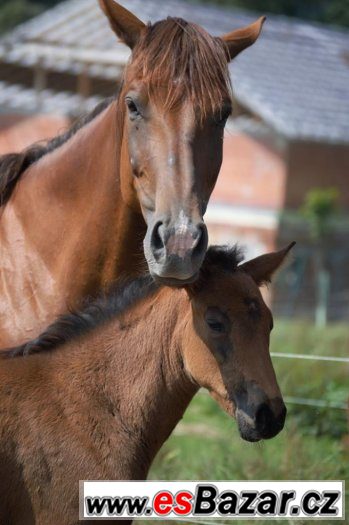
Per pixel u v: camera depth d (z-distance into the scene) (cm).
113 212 723
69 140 789
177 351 639
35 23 3406
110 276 737
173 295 646
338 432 1173
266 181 3325
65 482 615
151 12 3756
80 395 638
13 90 3531
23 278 765
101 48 3139
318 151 3359
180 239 590
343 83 3756
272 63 3669
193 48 653
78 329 664
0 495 606
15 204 795
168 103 644
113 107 741
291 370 1325
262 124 3309
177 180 626
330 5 5806
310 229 3325
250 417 599
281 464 997
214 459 1066
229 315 613
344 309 3209
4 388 628
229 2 5638
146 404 642
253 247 3341
